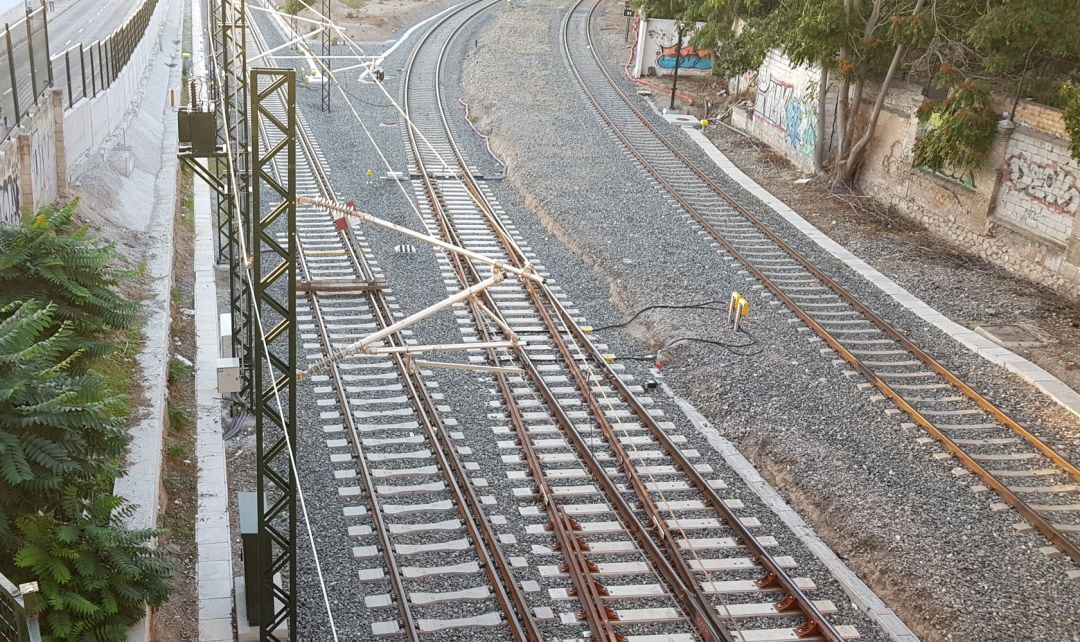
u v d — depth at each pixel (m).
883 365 20.81
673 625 13.80
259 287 11.88
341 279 24.97
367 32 56.44
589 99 43.34
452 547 15.16
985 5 26.48
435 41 55.03
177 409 18.05
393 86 45.56
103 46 30.05
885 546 15.32
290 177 11.50
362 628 13.33
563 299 24.72
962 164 27.56
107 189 25.91
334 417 18.70
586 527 15.79
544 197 31.25
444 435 18.11
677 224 29.34
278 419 12.55
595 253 27.06
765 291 24.67
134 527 13.44
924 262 27.05
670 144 37.34
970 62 28.53
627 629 13.62
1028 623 13.76
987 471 17.06
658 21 47.34
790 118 36.59
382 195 31.81
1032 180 25.62
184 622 13.27
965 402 19.45
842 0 29.47
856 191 33.12
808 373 20.50
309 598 13.83
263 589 12.59
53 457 10.55
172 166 31.97
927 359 20.92
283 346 21.45
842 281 25.33
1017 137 26.00
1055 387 20.03
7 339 11.03
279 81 11.28
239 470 17.02
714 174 34.44
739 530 15.78
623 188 32.47
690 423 19.17
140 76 37.91
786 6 35.28
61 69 28.58
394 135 38.44
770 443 18.22
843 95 32.34
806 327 22.62
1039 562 15.00
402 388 19.89
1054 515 16.03
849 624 13.99
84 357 13.91
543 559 15.02
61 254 14.12
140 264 23.14
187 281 24.92
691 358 21.48
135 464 14.98
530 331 22.73
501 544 15.25
